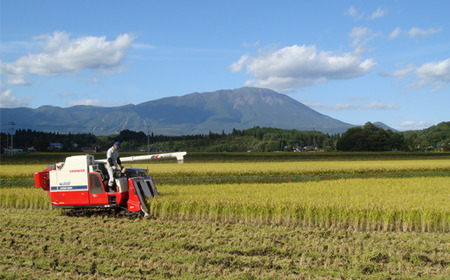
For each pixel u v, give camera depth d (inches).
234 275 363.3
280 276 359.3
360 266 389.7
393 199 653.9
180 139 7534.5
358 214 555.5
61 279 350.6
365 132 5403.5
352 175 1587.1
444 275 369.1
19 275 360.2
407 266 388.2
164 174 1432.1
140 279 351.6
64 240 476.1
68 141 5964.6
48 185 637.3
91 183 597.6
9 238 485.4
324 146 7367.1
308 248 448.8
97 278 353.1
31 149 5565.9
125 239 480.4
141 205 600.7
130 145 6663.4
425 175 1595.7
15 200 734.5
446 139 6097.4
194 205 609.9
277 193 752.3
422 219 538.6
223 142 7495.1
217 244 460.4
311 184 952.9
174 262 397.7
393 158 3073.3
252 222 589.3
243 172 1525.6
